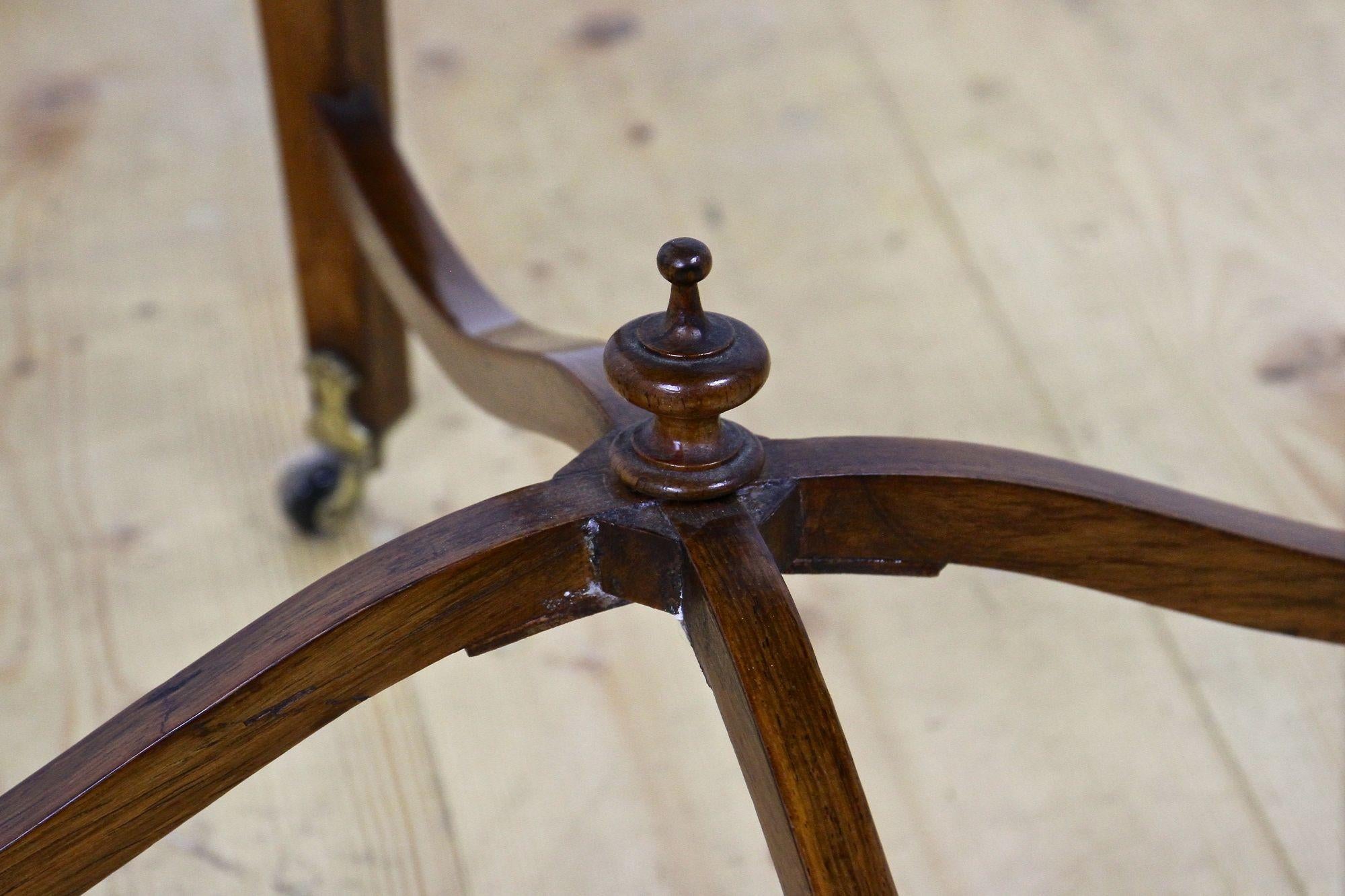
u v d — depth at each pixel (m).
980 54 1.64
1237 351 1.29
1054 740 1.02
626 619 1.09
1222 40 1.66
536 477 1.20
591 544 0.73
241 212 1.45
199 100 1.58
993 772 1.01
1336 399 1.24
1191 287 1.36
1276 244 1.40
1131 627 1.08
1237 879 0.96
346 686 0.72
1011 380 1.27
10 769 1.00
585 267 1.38
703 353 0.70
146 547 1.14
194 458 1.21
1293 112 1.56
